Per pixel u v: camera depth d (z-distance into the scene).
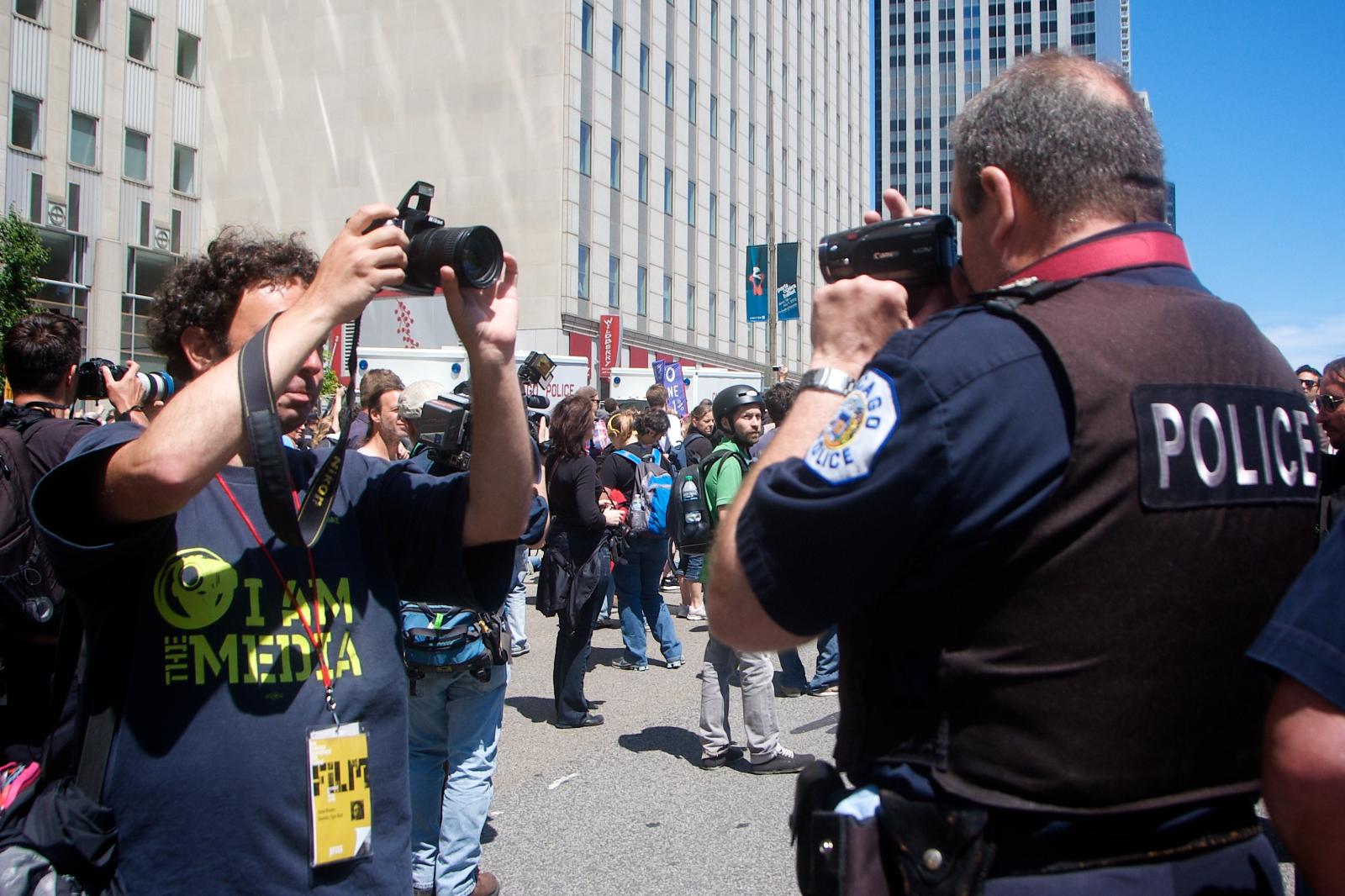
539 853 4.30
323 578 1.83
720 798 4.95
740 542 1.39
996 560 1.28
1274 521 1.35
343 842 1.73
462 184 28.48
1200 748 1.27
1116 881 1.23
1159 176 1.51
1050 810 1.24
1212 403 1.33
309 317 1.60
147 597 1.71
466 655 3.58
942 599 1.33
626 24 31.20
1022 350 1.30
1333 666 1.09
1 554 2.57
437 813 3.70
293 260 2.01
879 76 113.19
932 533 1.31
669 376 18.14
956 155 1.57
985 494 1.27
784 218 45.62
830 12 52.44
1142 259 1.44
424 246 1.70
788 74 46.00
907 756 1.35
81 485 1.60
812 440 1.46
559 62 27.81
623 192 31.12
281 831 1.68
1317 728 1.09
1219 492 1.29
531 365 4.97
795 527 1.32
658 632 7.87
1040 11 109.00
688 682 7.43
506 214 28.11
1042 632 1.26
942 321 1.37
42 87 25.84
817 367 1.55
